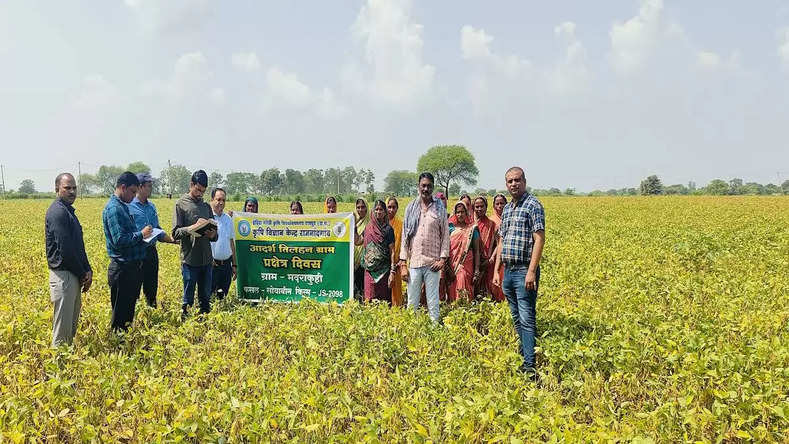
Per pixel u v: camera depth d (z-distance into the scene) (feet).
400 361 19.56
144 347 21.24
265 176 478.18
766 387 14.96
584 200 214.07
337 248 29.63
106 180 617.62
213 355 19.24
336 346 20.49
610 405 15.43
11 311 24.04
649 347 19.48
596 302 27.45
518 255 20.29
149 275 25.72
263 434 13.21
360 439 13.48
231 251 30.04
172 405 14.85
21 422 13.37
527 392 15.56
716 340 20.53
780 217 100.94
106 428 13.56
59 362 18.33
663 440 13.51
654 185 378.73
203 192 26.99
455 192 451.53
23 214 128.77
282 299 30.19
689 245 49.85
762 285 30.81
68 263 20.26
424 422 14.07
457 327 21.72
